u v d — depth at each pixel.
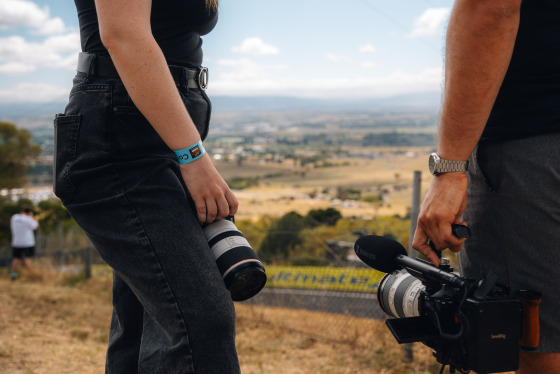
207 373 1.27
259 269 1.35
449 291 1.16
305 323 4.94
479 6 1.11
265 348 4.27
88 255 9.49
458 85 1.18
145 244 1.31
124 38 1.25
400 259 1.33
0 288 7.18
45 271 9.94
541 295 1.17
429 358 3.70
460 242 1.26
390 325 1.19
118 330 1.69
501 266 1.35
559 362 1.30
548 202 1.24
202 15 1.51
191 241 1.31
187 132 1.32
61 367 3.30
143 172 1.37
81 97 1.40
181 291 1.28
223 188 1.38
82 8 1.44
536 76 1.24
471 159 1.39
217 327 1.27
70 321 5.23
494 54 1.13
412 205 3.53
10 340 3.98
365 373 3.51
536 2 1.23
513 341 1.09
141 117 1.39
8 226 29.03
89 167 1.38
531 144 1.25
